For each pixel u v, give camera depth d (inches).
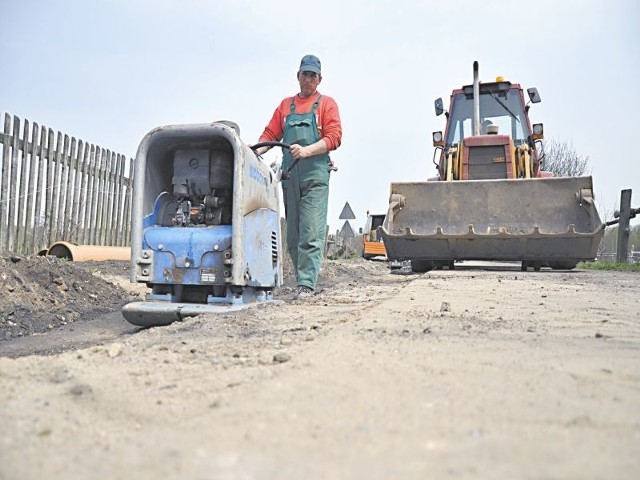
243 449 51.2
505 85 391.2
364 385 70.3
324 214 223.9
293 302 183.3
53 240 358.6
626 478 43.5
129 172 446.0
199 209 169.5
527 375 74.5
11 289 204.1
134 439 55.8
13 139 323.0
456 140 393.1
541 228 325.1
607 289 215.2
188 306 157.5
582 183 322.7
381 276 408.2
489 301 169.5
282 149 222.7
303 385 71.0
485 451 49.3
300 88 221.5
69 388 74.9
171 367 86.5
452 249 326.0
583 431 53.9
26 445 54.2
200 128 163.0
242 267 159.5
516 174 358.3
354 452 49.8
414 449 50.2
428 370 77.1
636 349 92.9
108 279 279.4
